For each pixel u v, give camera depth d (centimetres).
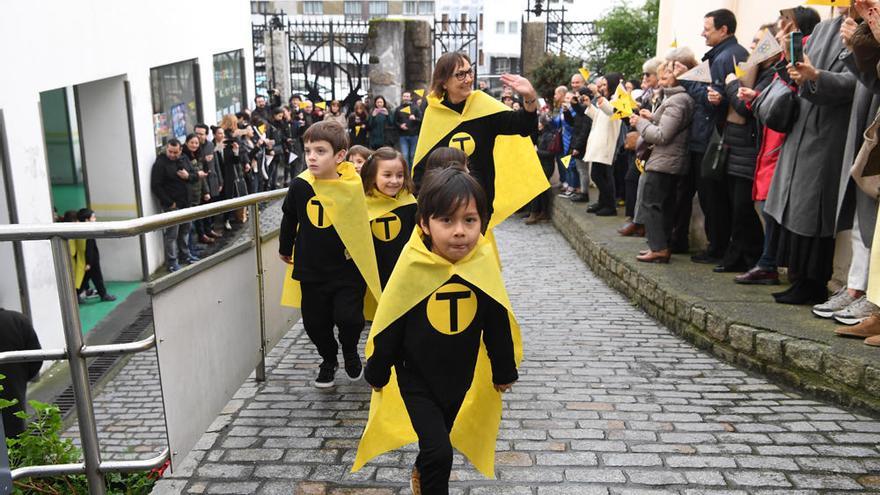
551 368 491
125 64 1052
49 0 838
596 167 1029
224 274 396
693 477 332
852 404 408
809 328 468
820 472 336
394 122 1686
